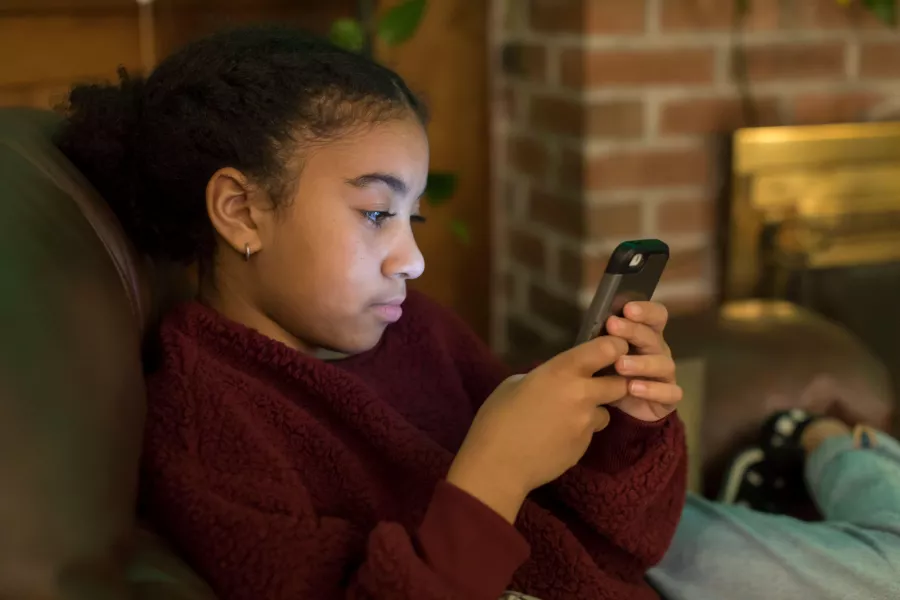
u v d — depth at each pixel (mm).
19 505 459
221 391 668
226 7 1406
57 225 604
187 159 697
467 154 1681
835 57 1554
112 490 519
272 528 614
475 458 634
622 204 1493
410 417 821
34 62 1251
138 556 578
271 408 690
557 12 1493
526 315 1695
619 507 742
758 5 1492
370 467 722
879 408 1226
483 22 1637
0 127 692
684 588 885
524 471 633
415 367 849
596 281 1503
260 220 699
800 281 1575
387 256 704
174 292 837
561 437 641
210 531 620
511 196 1702
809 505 1135
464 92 1651
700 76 1490
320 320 709
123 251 697
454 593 583
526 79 1606
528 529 730
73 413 507
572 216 1518
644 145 1484
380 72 732
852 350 1251
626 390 665
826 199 1572
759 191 1540
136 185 729
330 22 1494
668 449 758
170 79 723
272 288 713
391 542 586
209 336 711
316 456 693
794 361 1214
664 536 790
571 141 1496
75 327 546
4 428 471
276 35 751
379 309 717
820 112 1566
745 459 1141
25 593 448
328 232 685
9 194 590
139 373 622
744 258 1558
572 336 1294
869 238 1608
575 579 727
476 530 603
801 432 1131
